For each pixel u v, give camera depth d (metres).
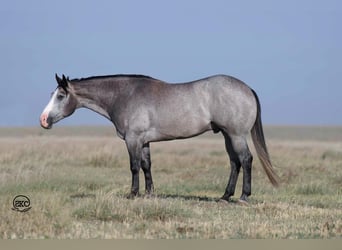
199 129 27.20
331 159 56.16
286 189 33.00
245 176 26.88
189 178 38.22
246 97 26.59
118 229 20.78
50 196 24.33
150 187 28.47
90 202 23.52
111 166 46.94
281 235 20.09
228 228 21.03
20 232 20.14
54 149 60.34
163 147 78.62
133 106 27.61
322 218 23.33
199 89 27.02
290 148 78.56
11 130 198.50
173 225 21.27
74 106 28.92
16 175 31.12
